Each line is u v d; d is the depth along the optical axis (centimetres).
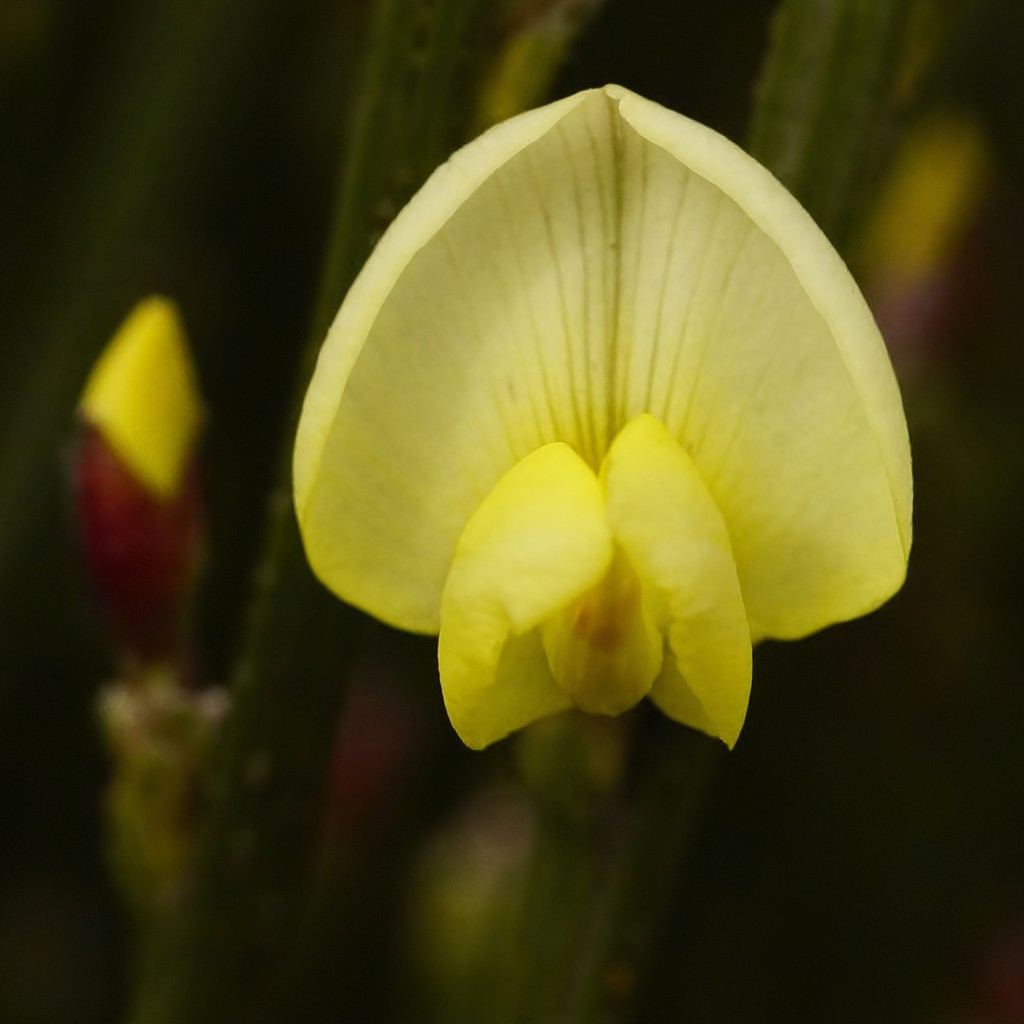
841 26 20
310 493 19
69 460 22
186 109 29
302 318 33
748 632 19
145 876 21
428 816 32
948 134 29
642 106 19
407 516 19
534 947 21
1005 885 33
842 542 19
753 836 33
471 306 19
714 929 32
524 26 20
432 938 28
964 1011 32
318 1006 31
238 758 21
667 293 19
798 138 20
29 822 32
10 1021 32
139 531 21
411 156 20
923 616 33
